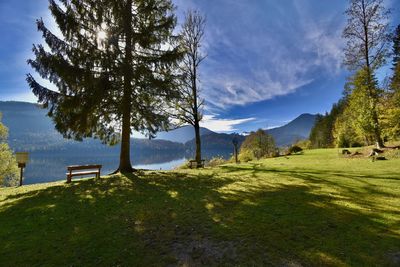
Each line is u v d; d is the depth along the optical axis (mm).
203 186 9766
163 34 14688
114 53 13242
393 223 5168
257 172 13398
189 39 19891
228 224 5480
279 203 6918
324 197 7375
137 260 4078
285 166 15922
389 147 19719
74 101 12539
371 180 9523
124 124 14156
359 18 20797
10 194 9836
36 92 12414
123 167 14250
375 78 21250
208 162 27578
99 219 6160
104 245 4676
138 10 14328
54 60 12094
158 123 15078
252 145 58812
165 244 4648
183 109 19516
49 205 7566
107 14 13375
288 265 3754
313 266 3703
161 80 14250
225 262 3924
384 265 3676
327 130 74062
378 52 20641
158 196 8328
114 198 8211
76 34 12719
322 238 4613
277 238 4676
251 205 6832
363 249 4160
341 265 3699
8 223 6055
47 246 4699
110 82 12914
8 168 26312
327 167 14188
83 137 14328
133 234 5156
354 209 6148
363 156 18750
